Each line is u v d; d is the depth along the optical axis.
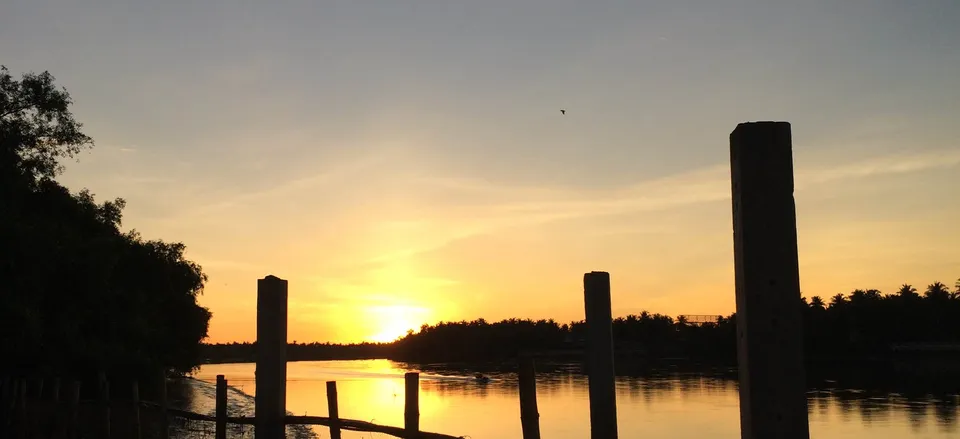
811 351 131.50
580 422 44.81
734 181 5.25
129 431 20.14
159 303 53.22
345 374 139.75
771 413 4.87
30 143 32.12
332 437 12.62
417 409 11.35
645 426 43.41
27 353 28.86
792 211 4.98
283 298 11.45
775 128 5.04
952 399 58.47
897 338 132.12
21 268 26.44
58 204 34.16
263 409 11.12
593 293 8.03
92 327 34.50
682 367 120.56
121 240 39.16
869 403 55.59
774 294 4.93
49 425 23.61
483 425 43.50
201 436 28.08
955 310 132.75
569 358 172.00
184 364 64.12
